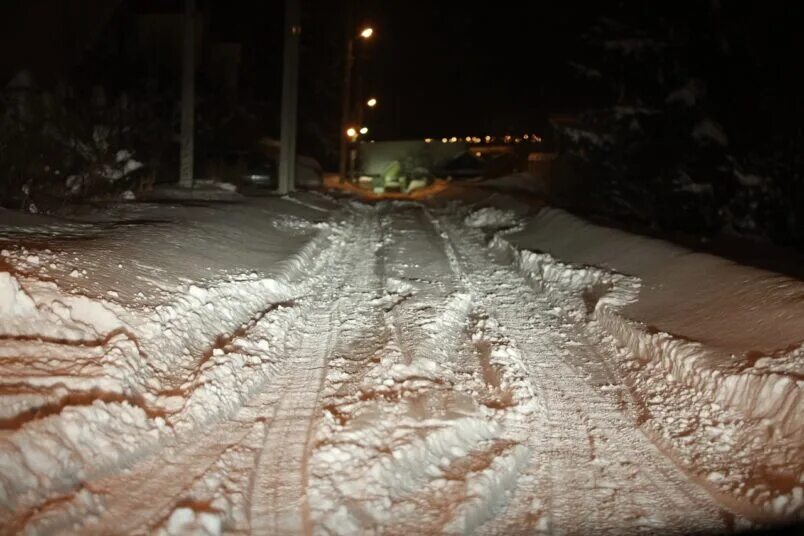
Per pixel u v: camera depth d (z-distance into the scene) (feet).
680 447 22.99
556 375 30.01
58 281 26.89
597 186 109.40
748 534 18.12
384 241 64.39
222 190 76.59
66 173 55.31
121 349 23.93
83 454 19.07
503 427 24.43
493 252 61.31
